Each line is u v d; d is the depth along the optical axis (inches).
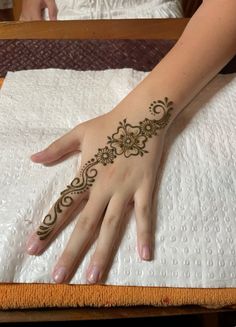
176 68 12.1
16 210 9.6
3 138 11.1
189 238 9.5
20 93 12.5
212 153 10.9
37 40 14.9
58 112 12.0
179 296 9.1
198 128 11.5
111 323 13.2
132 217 9.9
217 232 9.6
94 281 9.0
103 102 12.4
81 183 10.1
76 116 11.9
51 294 9.0
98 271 9.0
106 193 10.1
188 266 9.2
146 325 13.3
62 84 12.9
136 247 9.4
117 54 14.5
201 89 12.5
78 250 9.3
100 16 18.5
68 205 9.8
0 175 10.2
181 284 9.1
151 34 15.2
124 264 9.2
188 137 11.3
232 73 13.5
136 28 15.4
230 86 12.8
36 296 8.9
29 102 12.3
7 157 10.6
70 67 14.1
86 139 10.9
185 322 13.3
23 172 10.3
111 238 9.5
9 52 14.4
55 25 15.3
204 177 10.4
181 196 10.1
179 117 11.8
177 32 15.3
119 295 9.0
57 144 10.7
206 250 9.4
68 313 9.1
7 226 9.4
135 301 9.0
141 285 9.1
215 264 9.3
